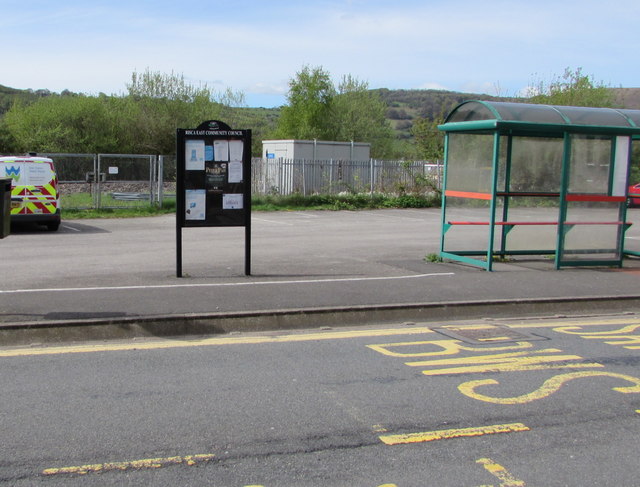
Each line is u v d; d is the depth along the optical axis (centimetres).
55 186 1655
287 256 1209
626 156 1135
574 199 1103
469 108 1124
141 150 4847
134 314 725
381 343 692
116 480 387
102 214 2119
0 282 912
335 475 397
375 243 1444
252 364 610
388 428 470
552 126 1062
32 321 686
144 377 569
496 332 750
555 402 528
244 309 758
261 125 5731
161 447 432
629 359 651
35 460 411
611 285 966
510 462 420
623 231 1145
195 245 1374
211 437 449
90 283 908
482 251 1180
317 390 545
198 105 5138
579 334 747
